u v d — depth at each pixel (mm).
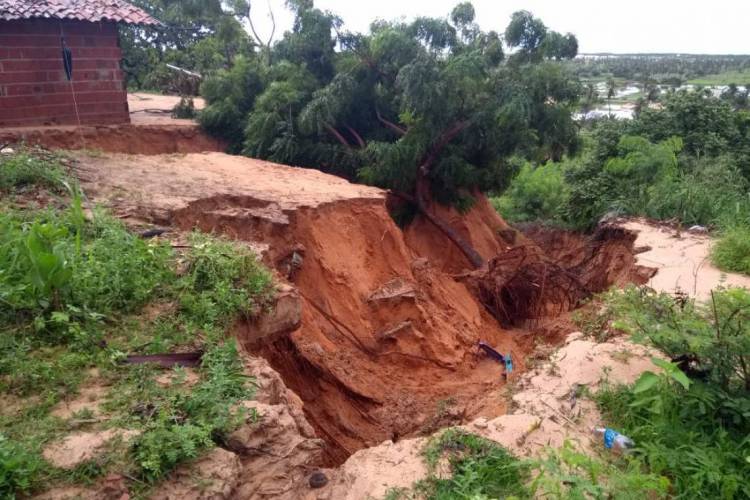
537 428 4973
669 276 9375
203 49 29453
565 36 16578
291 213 9945
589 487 3715
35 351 4801
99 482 3604
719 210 12648
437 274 12852
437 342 10023
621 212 14102
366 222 11484
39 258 5082
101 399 4359
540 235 20062
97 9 16469
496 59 16688
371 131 18109
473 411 7523
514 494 4055
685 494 4105
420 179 17172
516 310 13203
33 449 3676
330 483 4273
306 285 9789
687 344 5113
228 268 6297
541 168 24844
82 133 16281
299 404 5301
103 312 5383
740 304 5098
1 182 8383
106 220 7328
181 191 9859
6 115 15391
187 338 5266
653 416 4914
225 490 3771
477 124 15930
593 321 8016
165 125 19250
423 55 15211
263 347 6750
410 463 4469
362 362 9391
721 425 4660
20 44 15328
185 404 4324
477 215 19078
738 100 41125
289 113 17688
